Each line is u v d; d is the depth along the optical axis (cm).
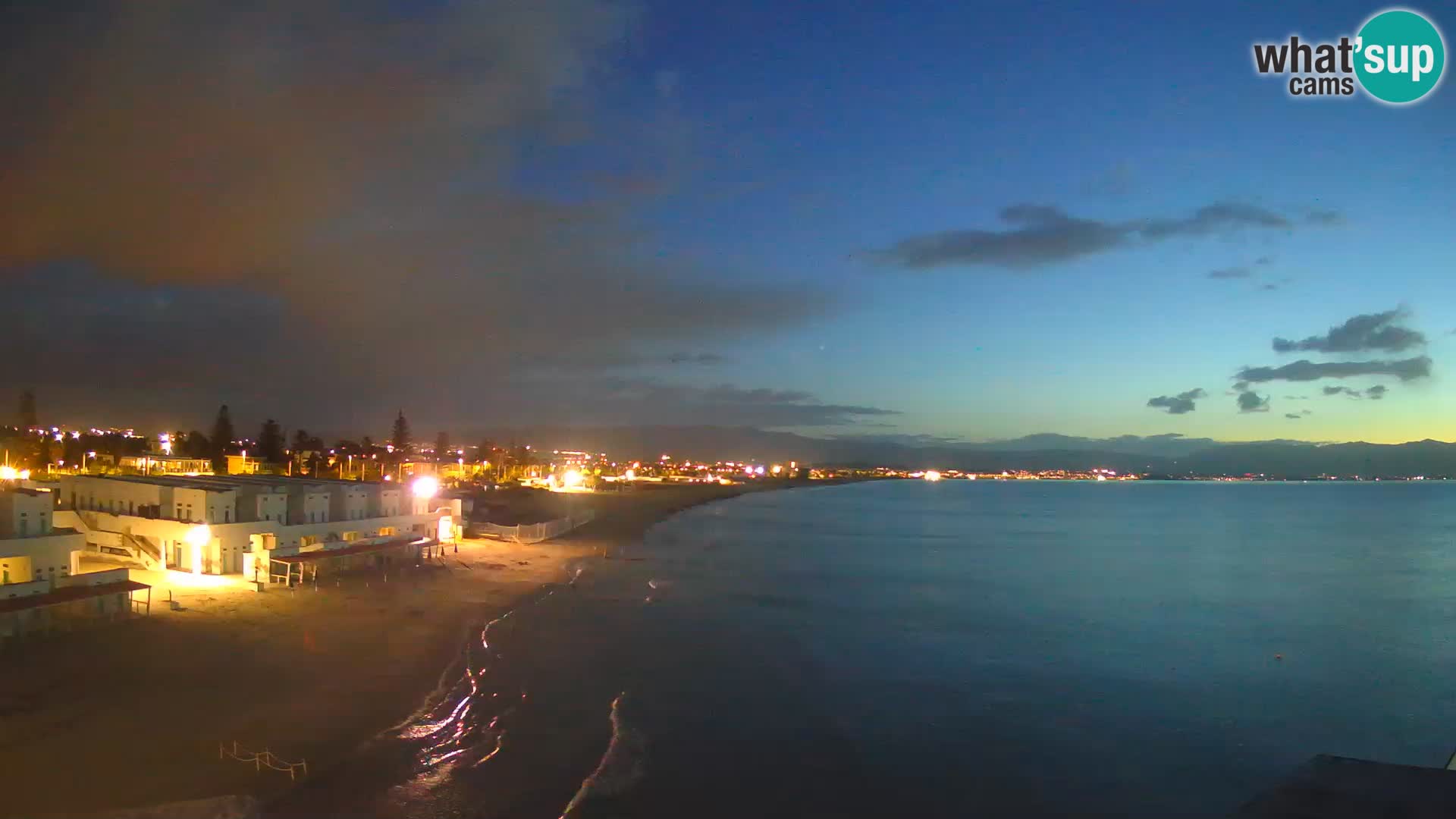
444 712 3169
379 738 2864
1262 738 3538
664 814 2481
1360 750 3425
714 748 3052
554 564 7275
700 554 9112
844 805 2677
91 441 14412
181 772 2498
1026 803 2786
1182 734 3547
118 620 4009
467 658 3909
